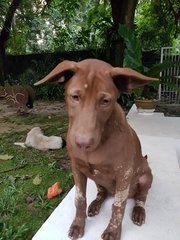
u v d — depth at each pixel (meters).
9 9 2.57
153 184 0.69
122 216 0.51
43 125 1.57
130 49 1.52
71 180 0.92
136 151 0.53
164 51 2.26
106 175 0.49
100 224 0.55
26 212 0.76
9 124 1.61
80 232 0.52
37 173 0.98
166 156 0.83
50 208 0.78
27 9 2.95
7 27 2.62
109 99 0.41
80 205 0.53
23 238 0.67
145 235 0.53
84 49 2.80
